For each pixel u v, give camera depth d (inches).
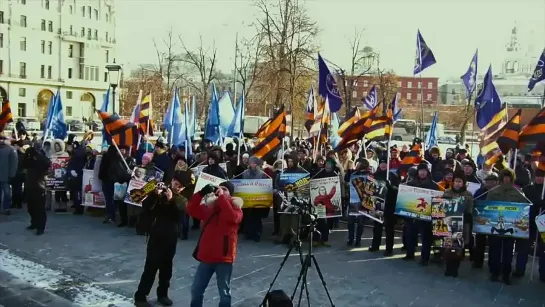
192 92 2100.1
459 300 316.5
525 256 370.6
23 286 313.9
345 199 476.7
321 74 538.0
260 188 447.2
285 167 495.5
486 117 555.2
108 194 498.6
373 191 420.8
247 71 1568.7
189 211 258.5
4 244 411.2
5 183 522.3
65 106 3499.0
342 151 532.7
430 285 344.5
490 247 364.2
